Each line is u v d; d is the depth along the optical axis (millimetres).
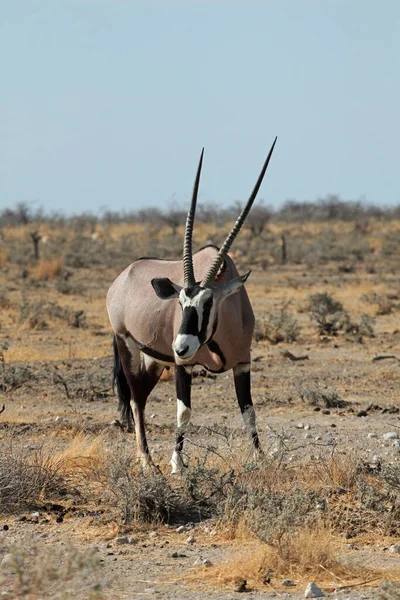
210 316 31875
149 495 28859
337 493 30719
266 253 192000
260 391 52500
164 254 192125
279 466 32125
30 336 76500
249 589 23359
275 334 74188
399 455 37094
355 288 123750
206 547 26594
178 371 34281
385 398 50562
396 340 74562
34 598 21469
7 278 139875
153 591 23172
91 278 143250
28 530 28188
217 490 29672
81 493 31875
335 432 41906
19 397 50688
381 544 26688
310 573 24359
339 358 65062
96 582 23188
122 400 39938
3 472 31078
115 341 39750
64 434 41250
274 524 25766
